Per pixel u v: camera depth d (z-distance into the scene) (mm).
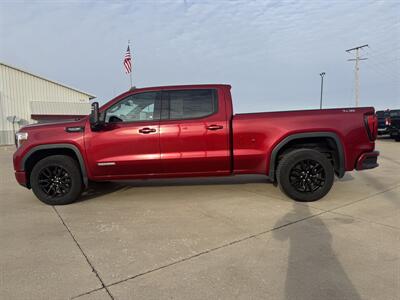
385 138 21125
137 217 4941
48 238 4180
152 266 3355
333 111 5484
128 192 6527
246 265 3320
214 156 5504
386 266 3234
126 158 5508
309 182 5492
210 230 4312
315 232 4148
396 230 4172
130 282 3055
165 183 7266
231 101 5602
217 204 5508
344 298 2711
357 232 4121
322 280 3000
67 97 33938
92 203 5793
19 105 31719
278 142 5449
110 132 5504
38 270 3324
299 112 5523
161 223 4641
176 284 2996
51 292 2914
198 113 5582
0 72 30734
